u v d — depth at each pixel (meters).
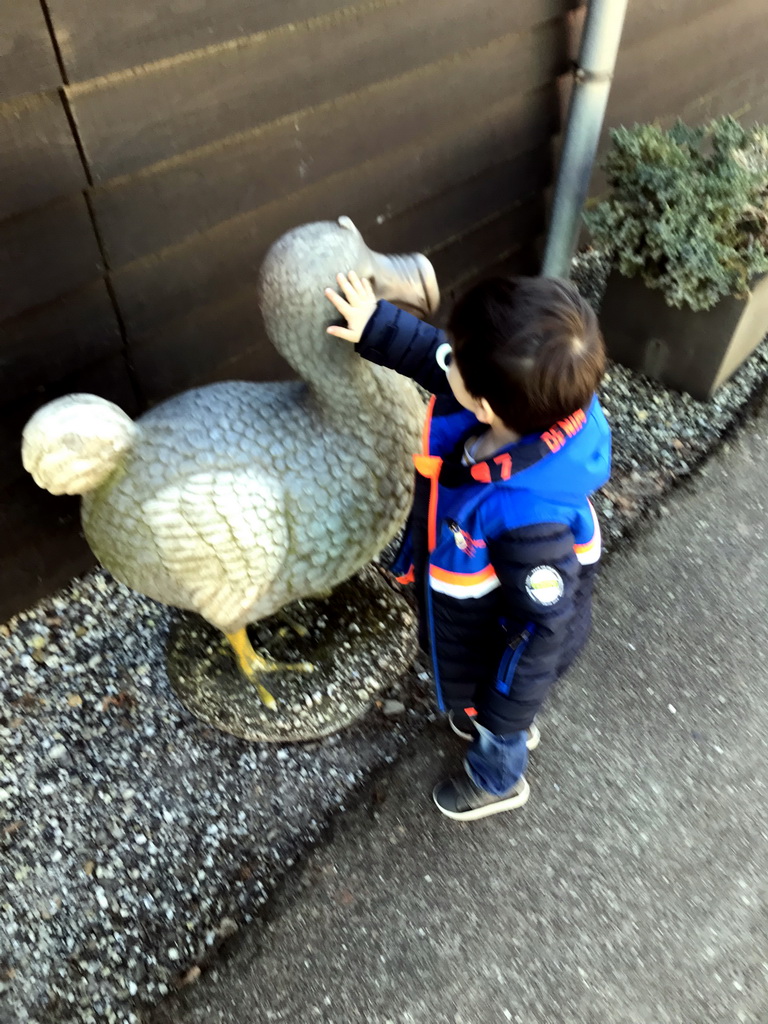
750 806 1.46
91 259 1.34
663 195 1.92
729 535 1.94
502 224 2.30
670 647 1.71
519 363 0.88
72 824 1.40
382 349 1.10
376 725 1.55
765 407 2.27
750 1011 1.22
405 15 1.57
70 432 1.03
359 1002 1.23
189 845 1.38
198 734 1.53
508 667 1.10
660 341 2.22
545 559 1.00
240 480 1.12
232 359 1.76
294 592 1.27
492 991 1.24
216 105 1.36
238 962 1.26
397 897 1.34
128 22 1.16
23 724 1.53
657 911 1.33
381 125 1.69
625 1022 1.21
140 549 1.13
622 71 2.32
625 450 2.14
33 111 1.14
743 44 2.76
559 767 1.51
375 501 1.23
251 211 1.55
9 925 1.29
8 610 1.66
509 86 1.95
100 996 1.22
